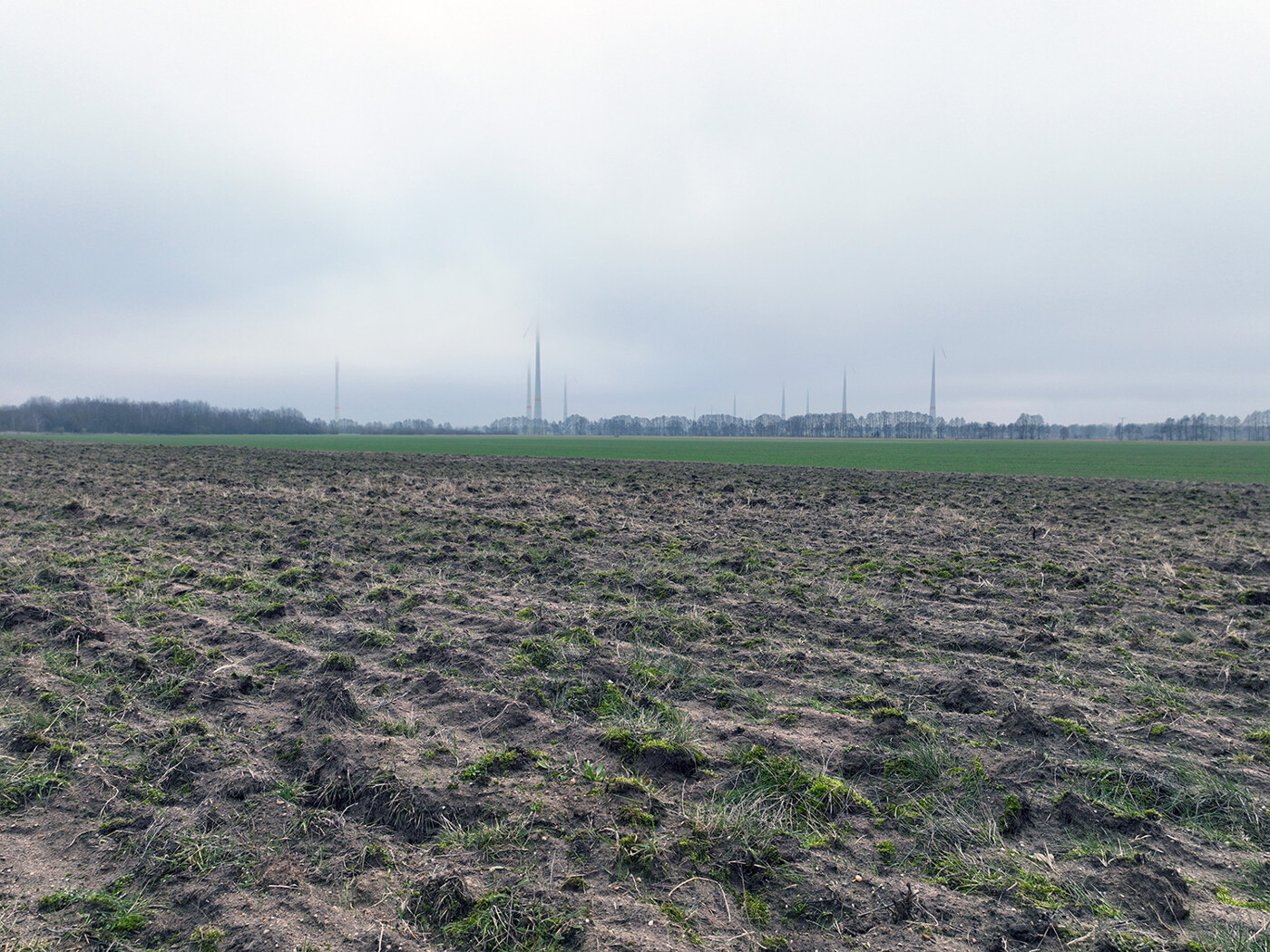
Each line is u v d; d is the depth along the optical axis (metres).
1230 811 4.00
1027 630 7.24
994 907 3.23
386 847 3.64
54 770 4.34
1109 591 9.01
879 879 3.42
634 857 3.54
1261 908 3.23
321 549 11.20
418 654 6.40
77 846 3.66
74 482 20.47
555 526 13.72
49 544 11.05
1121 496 22.23
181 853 3.57
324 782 4.23
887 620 7.60
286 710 5.28
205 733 4.84
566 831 3.77
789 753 4.62
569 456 50.78
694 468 35.81
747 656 6.55
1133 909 3.18
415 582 9.16
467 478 25.83
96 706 5.25
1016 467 42.12
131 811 3.97
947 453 64.00
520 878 3.39
